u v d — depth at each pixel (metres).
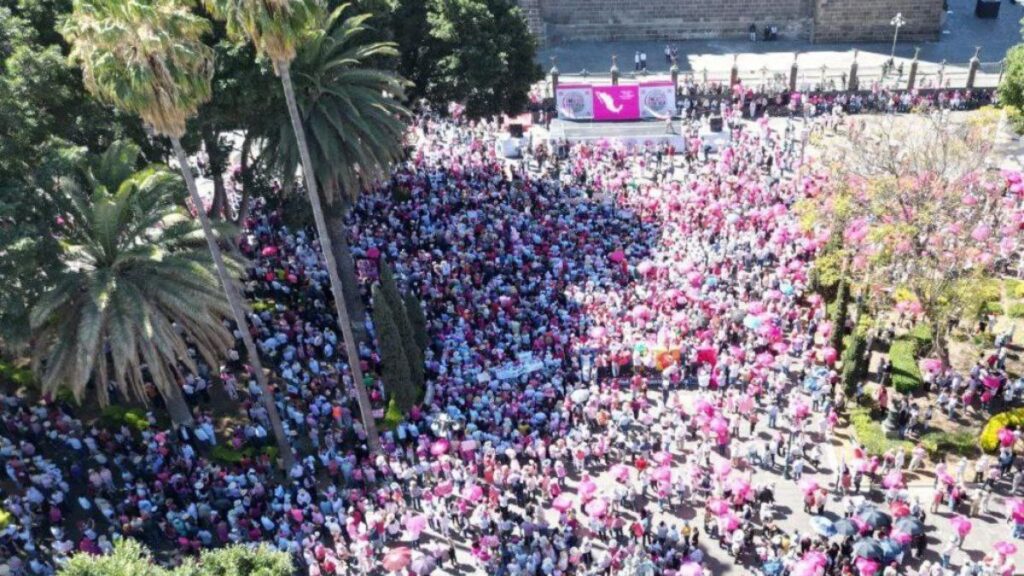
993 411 45.03
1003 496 40.12
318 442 42.44
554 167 71.25
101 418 43.59
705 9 98.88
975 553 37.41
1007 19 100.25
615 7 99.62
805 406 42.31
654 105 80.12
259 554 27.47
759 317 47.78
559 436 42.88
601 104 80.12
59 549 35.38
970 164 50.25
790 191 63.25
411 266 54.53
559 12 100.31
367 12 56.00
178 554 35.72
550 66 94.50
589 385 46.25
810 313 51.78
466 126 79.12
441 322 50.47
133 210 40.44
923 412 44.53
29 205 38.16
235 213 61.12
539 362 46.69
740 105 82.12
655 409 45.62
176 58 33.38
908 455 42.41
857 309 47.75
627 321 50.84
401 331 44.94
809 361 48.22
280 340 48.06
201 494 38.56
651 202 64.19
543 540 36.19
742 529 37.78
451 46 66.38
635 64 93.38
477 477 40.91
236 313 38.62
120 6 32.31
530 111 83.50
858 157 56.25
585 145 75.06
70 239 39.88
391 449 42.53
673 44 99.44
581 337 49.00
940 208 47.41
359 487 40.75
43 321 37.34
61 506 38.72
